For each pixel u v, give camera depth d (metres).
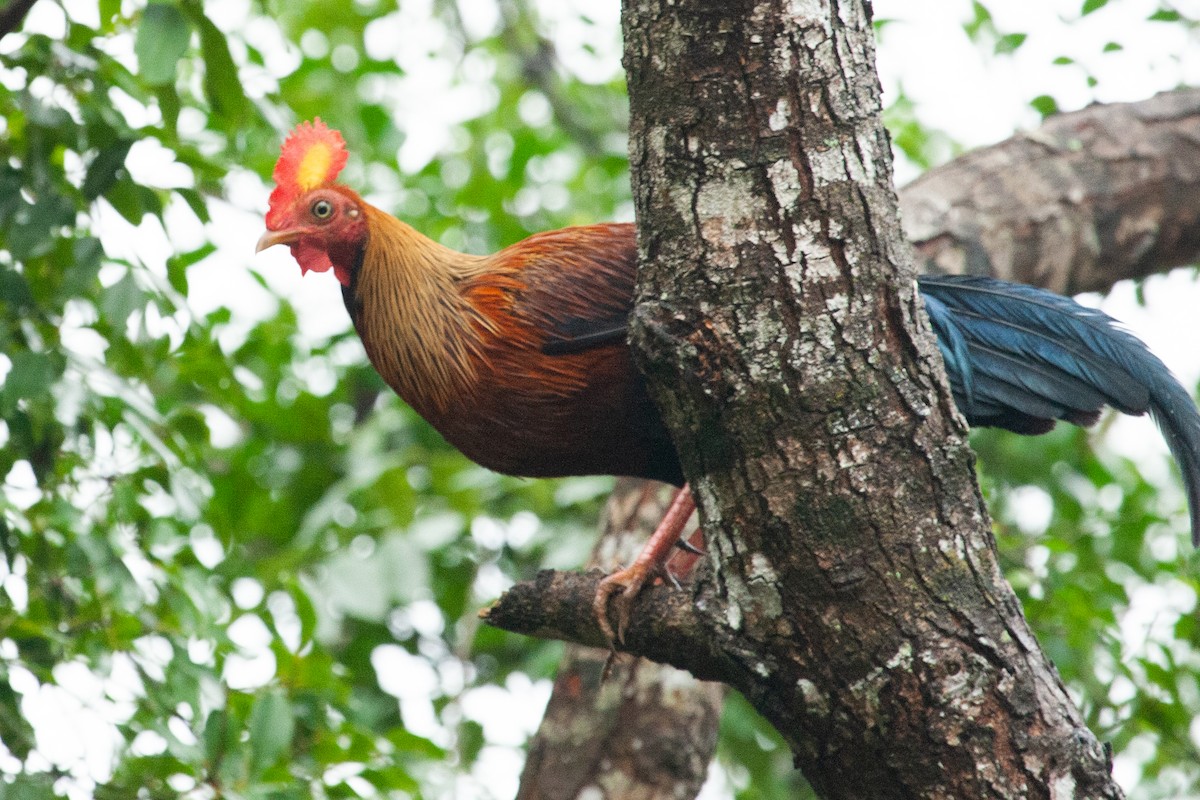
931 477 6.12
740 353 6.06
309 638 9.24
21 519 8.64
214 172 9.49
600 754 10.30
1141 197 12.17
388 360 8.54
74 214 8.74
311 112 14.92
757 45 5.99
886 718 6.13
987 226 11.66
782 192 6.03
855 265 6.05
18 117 9.41
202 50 8.86
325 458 13.17
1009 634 6.15
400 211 14.42
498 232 14.09
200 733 8.41
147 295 8.64
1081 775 6.06
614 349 7.99
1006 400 8.03
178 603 8.73
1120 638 10.59
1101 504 13.03
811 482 6.07
